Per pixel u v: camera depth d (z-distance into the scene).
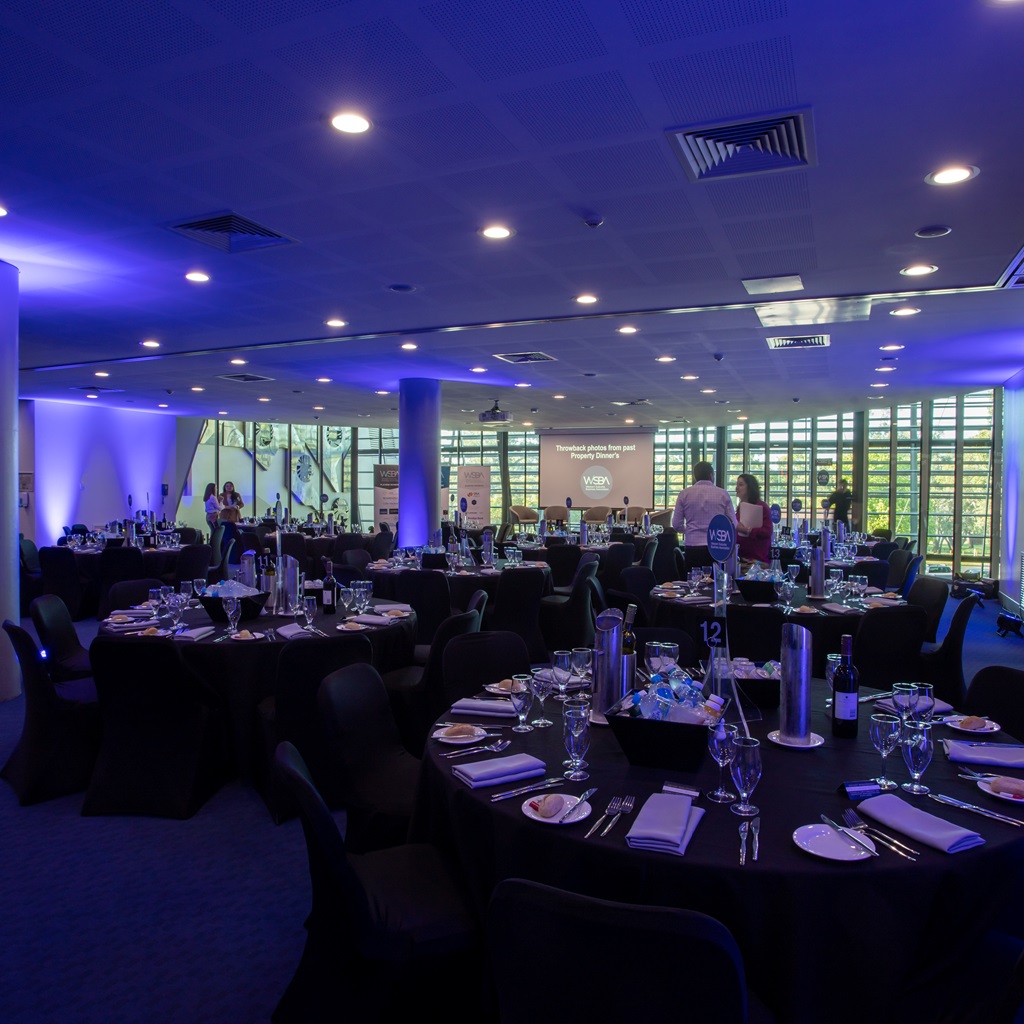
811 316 6.98
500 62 2.92
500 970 1.36
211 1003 2.38
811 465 17.36
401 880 2.17
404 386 11.39
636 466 18.42
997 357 8.95
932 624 6.04
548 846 1.81
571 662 2.89
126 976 2.51
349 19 2.66
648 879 1.68
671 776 2.15
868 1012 1.62
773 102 3.20
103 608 5.47
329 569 5.00
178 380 11.73
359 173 3.93
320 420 18.19
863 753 2.32
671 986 1.24
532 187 4.09
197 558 9.26
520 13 2.62
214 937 2.74
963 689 4.64
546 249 5.16
